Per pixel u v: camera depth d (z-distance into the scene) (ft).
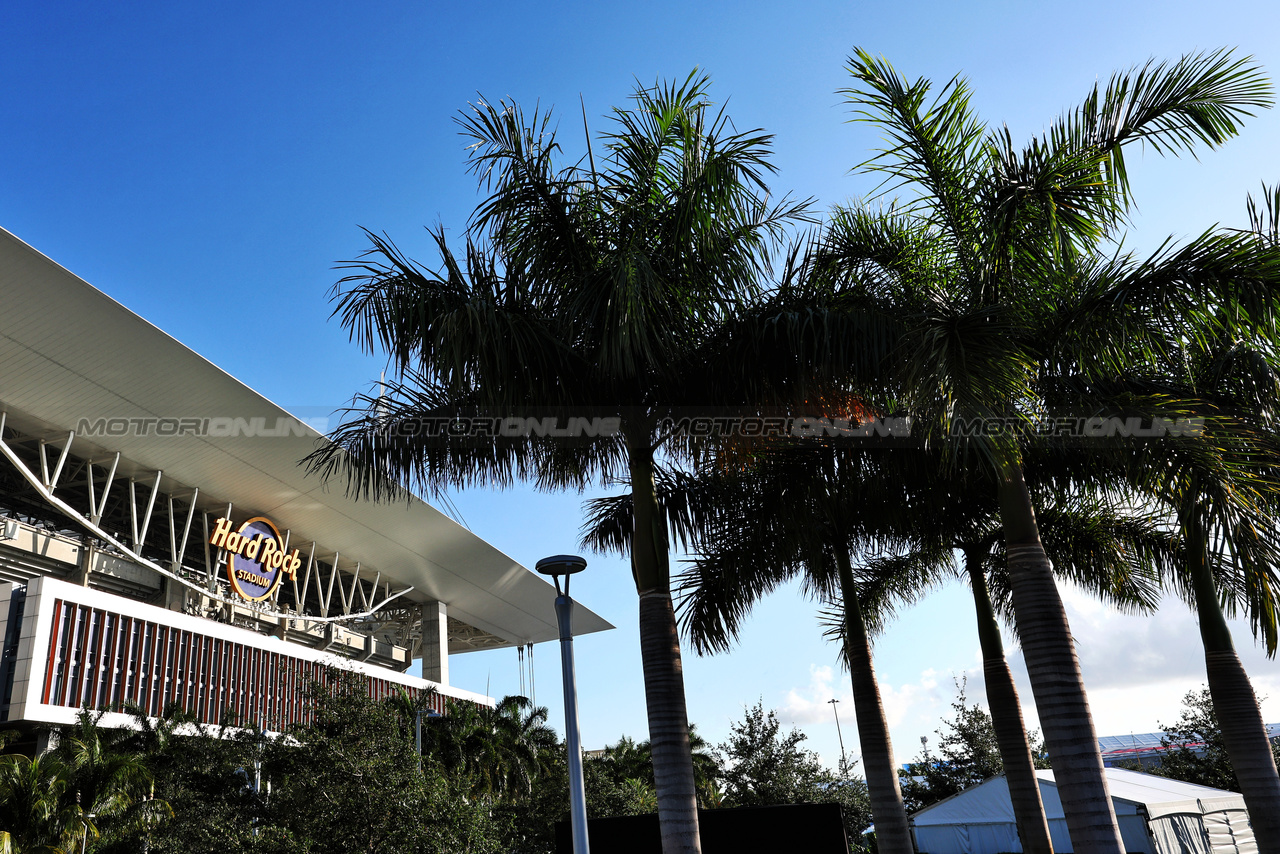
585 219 31.19
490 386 28.19
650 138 31.40
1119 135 28.76
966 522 42.63
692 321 30.78
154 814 80.89
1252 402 30.25
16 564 155.33
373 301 30.09
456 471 31.91
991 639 44.73
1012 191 28.81
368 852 44.47
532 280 30.81
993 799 92.99
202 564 215.31
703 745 215.31
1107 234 29.19
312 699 53.83
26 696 122.72
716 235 29.76
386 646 265.75
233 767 81.20
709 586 41.32
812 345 28.32
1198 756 130.31
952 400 24.57
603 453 32.65
